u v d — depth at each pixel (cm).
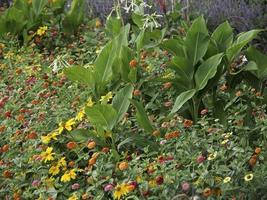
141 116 401
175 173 332
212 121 429
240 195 326
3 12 738
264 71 440
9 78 547
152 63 491
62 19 669
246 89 431
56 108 445
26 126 432
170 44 445
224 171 334
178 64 432
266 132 375
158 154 386
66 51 598
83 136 401
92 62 542
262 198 326
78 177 375
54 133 397
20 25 659
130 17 677
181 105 409
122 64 460
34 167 380
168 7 700
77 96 467
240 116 392
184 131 384
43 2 665
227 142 359
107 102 446
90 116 394
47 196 358
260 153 351
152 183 336
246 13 677
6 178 385
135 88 462
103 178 355
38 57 584
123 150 402
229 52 431
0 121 459
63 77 501
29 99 483
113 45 467
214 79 433
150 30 534
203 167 333
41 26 670
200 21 443
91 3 737
